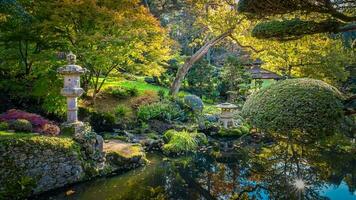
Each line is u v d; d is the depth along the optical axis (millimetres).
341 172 7781
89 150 6656
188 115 12047
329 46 11805
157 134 10148
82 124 6961
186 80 17562
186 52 22906
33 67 8938
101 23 8789
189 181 6863
